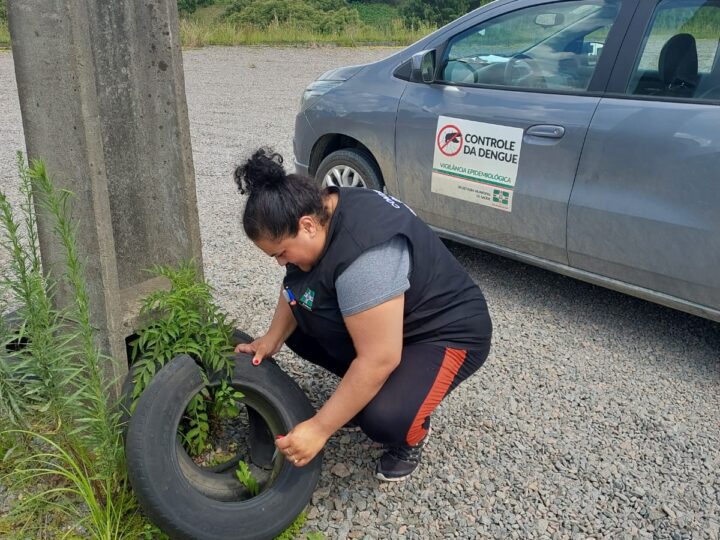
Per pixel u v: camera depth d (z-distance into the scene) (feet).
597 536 7.73
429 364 7.58
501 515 7.95
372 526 7.70
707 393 10.44
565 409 9.96
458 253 15.58
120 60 7.94
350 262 6.70
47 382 6.97
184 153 8.16
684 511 8.14
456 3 94.17
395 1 111.45
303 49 61.62
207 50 58.85
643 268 11.00
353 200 6.98
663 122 10.43
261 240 6.60
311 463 7.48
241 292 13.17
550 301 13.32
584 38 11.75
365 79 15.01
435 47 13.87
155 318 8.14
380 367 6.87
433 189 13.67
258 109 33.37
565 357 11.31
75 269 6.54
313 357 8.77
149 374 7.30
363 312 6.70
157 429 6.71
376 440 7.73
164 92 7.95
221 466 8.13
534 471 8.68
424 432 8.04
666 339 11.98
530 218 12.21
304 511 7.82
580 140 11.27
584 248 11.65
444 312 7.59
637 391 10.44
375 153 14.66
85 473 7.23
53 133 6.97
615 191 10.97
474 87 13.01
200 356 7.50
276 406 7.72
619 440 9.34
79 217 7.19
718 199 9.87
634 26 11.15
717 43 10.24
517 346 11.60
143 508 6.66
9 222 6.66
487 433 9.37
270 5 73.00
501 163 12.41
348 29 71.46
